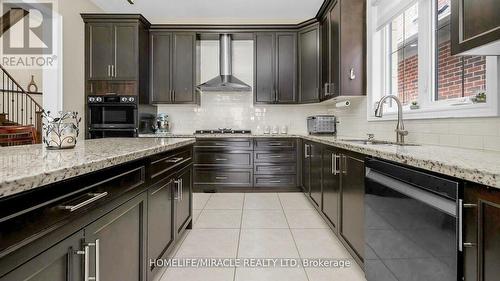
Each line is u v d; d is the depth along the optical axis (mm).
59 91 3771
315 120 4238
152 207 1663
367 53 3252
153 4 4422
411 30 2660
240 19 4953
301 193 4281
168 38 4617
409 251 1234
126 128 4258
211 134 4551
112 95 4254
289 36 4621
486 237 842
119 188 1227
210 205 3617
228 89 4770
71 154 1203
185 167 2541
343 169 2211
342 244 2340
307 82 4473
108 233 1139
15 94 5754
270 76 4637
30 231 716
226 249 2312
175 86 4625
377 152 1527
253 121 4984
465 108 1704
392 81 2998
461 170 911
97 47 4289
